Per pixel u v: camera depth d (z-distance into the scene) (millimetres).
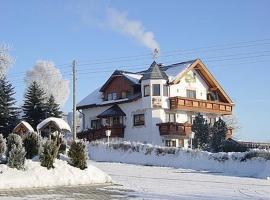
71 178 20078
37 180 18969
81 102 60750
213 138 45875
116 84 56438
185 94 54281
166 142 51438
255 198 17438
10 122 53312
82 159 21594
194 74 55812
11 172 18750
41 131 37688
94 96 60781
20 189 18109
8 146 20391
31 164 19859
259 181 26281
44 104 57000
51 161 20250
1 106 53125
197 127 46625
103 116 54906
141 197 16906
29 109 56438
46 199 15820
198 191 19453
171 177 26781
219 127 46969
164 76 52281
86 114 59969
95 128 54844
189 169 35156
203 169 35375
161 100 51406
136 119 53219
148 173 29250
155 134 51062
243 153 34250
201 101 54250
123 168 32875
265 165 31984
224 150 44281
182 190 19609
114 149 42438
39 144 23141
